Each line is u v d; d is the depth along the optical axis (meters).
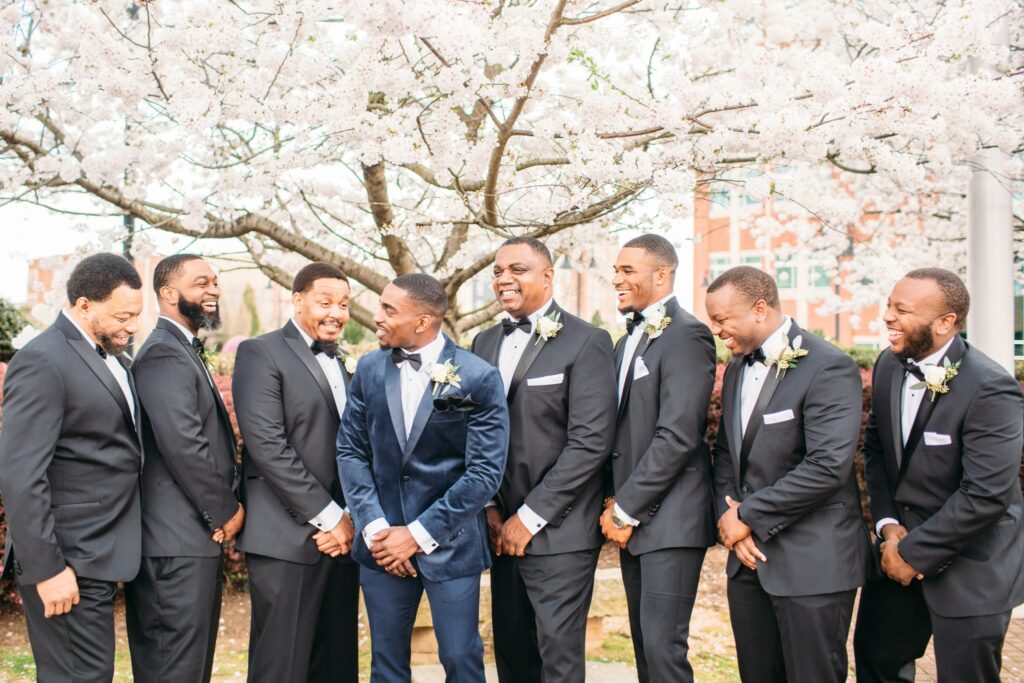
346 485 2.81
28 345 2.53
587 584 2.94
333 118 3.48
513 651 3.16
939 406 2.63
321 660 3.14
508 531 2.89
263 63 3.76
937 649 2.62
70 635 2.51
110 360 2.74
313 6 3.15
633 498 2.79
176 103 3.24
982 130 3.30
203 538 2.81
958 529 2.48
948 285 2.59
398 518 2.77
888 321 2.68
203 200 3.67
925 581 2.63
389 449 2.78
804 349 2.74
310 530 2.88
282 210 4.52
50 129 3.78
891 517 2.84
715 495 2.96
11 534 2.44
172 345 2.83
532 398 2.93
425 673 3.66
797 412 2.69
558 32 3.45
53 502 2.54
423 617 3.81
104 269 2.62
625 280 3.03
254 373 2.90
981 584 2.56
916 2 3.79
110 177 3.63
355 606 3.16
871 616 2.91
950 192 5.45
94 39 3.19
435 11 2.70
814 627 2.62
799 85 3.63
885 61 3.02
